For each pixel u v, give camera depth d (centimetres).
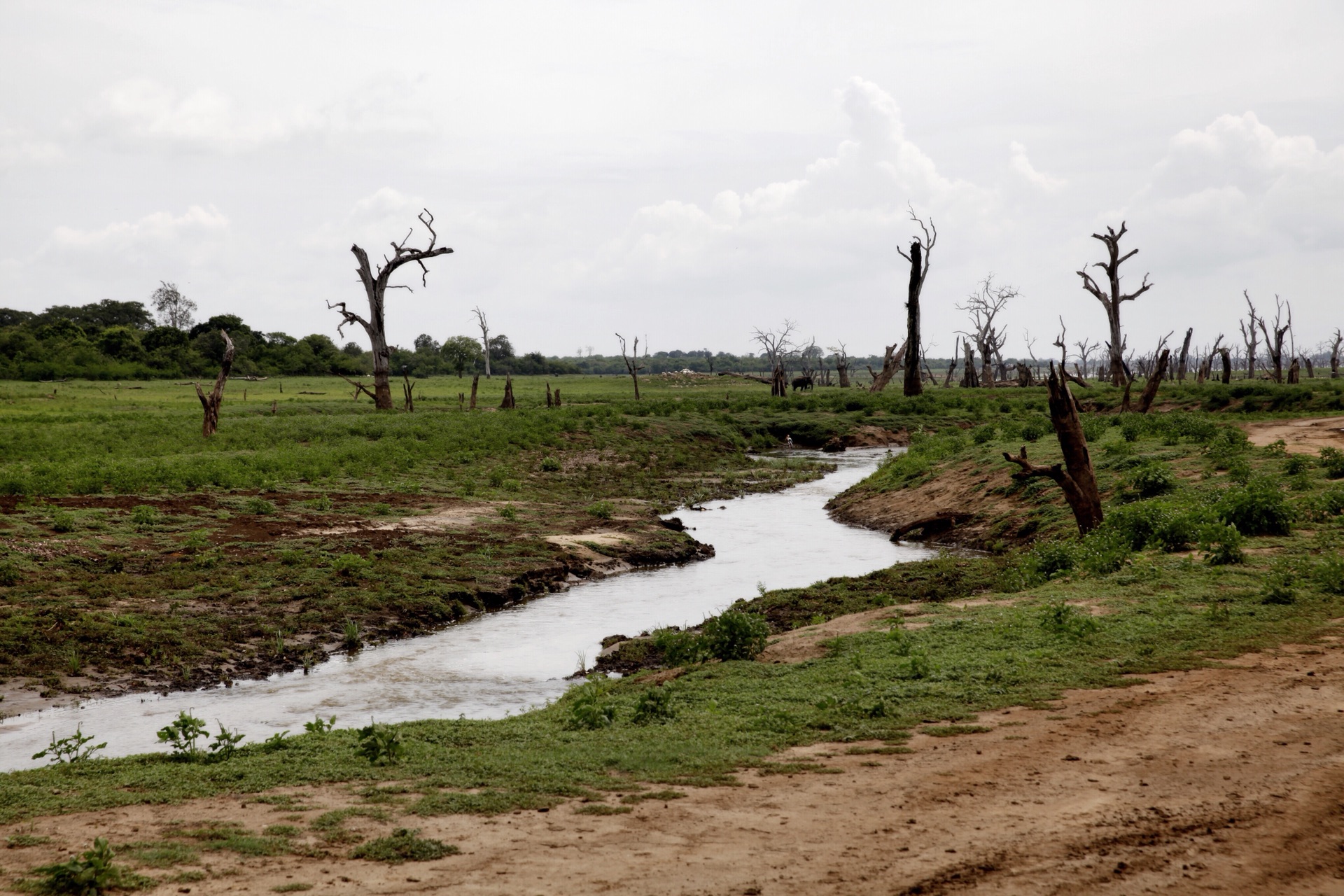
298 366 13075
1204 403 5094
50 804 721
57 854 606
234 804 716
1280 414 3875
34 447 3700
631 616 1814
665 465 4328
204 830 646
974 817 614
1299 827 569
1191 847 551
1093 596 1349
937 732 816
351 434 4441
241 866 577
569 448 4331
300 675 1430
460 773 775
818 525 2975
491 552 2195
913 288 7081
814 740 823
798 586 2069
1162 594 1302
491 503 2967
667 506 3297
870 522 2972
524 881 543
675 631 1580
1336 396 4766
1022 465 2002
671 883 533
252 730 1170
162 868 575
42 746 1106
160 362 11500
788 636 1338
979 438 3716
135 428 4469
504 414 5384
